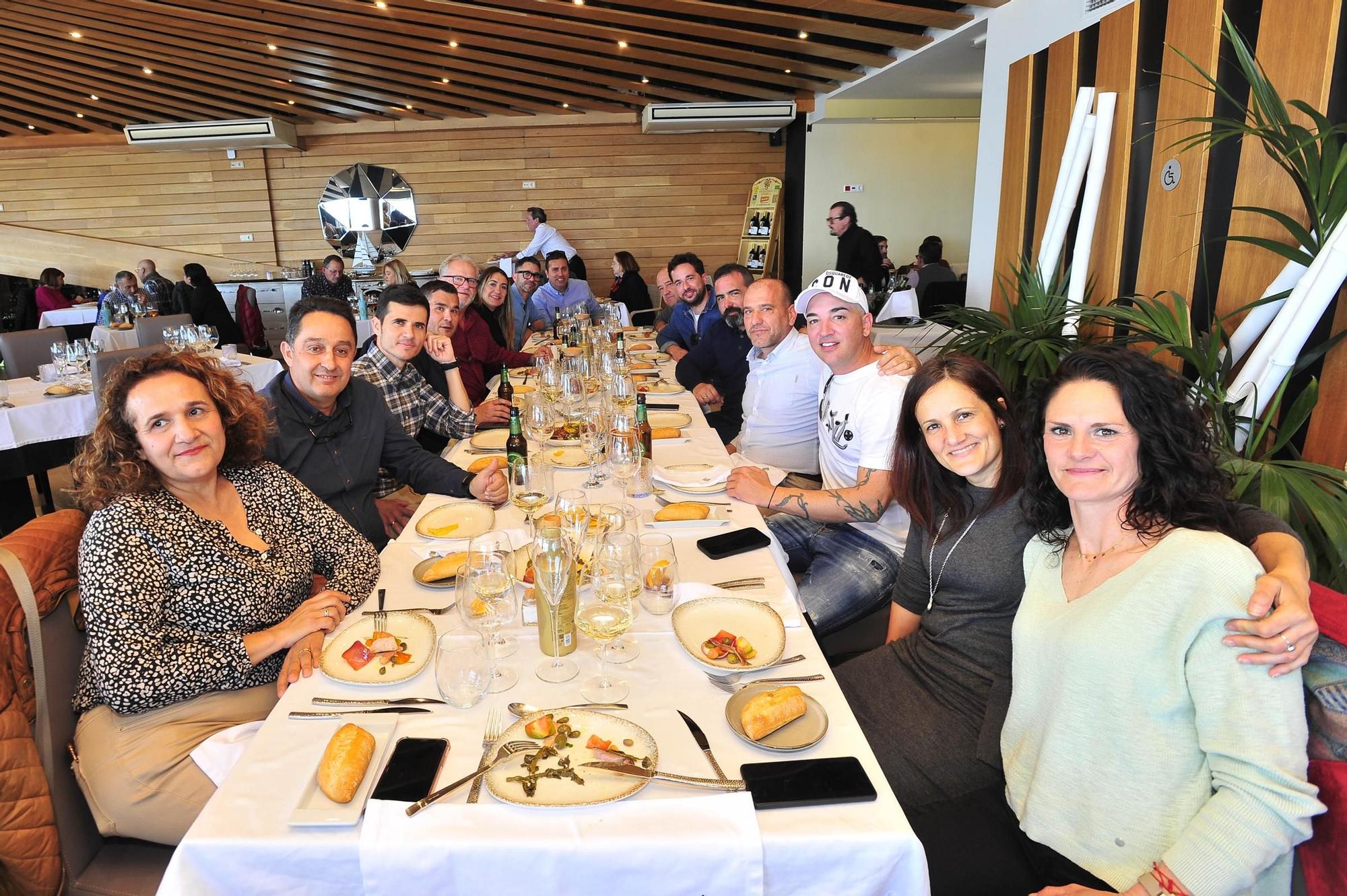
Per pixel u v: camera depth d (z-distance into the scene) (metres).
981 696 1.47
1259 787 0.93
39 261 9.31
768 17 5.47
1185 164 3.25
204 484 1.53
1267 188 2.83
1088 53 3.92
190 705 1.33
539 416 2.62
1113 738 1.09
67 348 4.42
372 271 8.78
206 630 1.43
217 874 0.89
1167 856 0.97
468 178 9.20
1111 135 3.76
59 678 1.31
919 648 1.61
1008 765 1.26
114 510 1.36
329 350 2.10
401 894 0.89
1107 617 1.10
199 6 5.78
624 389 3.18
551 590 1.24
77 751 1.29
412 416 2.96
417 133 9.10
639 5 5.36
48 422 3.75
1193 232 3.22
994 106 4.93
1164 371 1.11
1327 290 2.22
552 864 0.88
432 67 7.41
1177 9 3.27
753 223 8.97
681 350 4.92
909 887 0.91
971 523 1.54
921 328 5.11
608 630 1.17
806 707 1.11
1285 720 0.95
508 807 0.93
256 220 9.21
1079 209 4.03
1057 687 1.15
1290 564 1.05
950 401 1.48
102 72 7.43
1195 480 1.12
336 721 1.11
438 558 1.66
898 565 2.11
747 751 1.04
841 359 2.30
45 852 1.17
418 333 2.86
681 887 0.89
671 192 9.31
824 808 0.94
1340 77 2.55
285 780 0.99
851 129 8.62
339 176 9.14
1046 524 1.28
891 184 8.78
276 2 5.66
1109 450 1.12
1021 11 4.57
